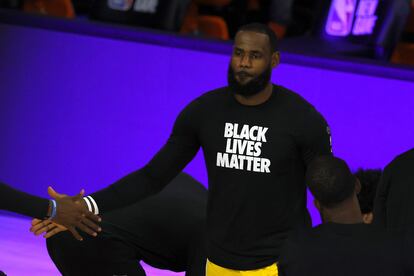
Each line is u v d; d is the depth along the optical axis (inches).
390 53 830.5
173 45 781.9
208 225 486.0
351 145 767.1
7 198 495.2
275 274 472.7
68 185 808.9
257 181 469.7
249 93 466.6
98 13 854.5
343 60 759.7
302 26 941.8
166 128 791.1
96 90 797.2
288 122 467.2
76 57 797.2
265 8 965.2
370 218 506.9
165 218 547.5
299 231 383.6
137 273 545.0
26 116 809.5
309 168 390.6
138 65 789.2
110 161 800.9
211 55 777.6
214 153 477.1
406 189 471.2
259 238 474.3
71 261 545.0
